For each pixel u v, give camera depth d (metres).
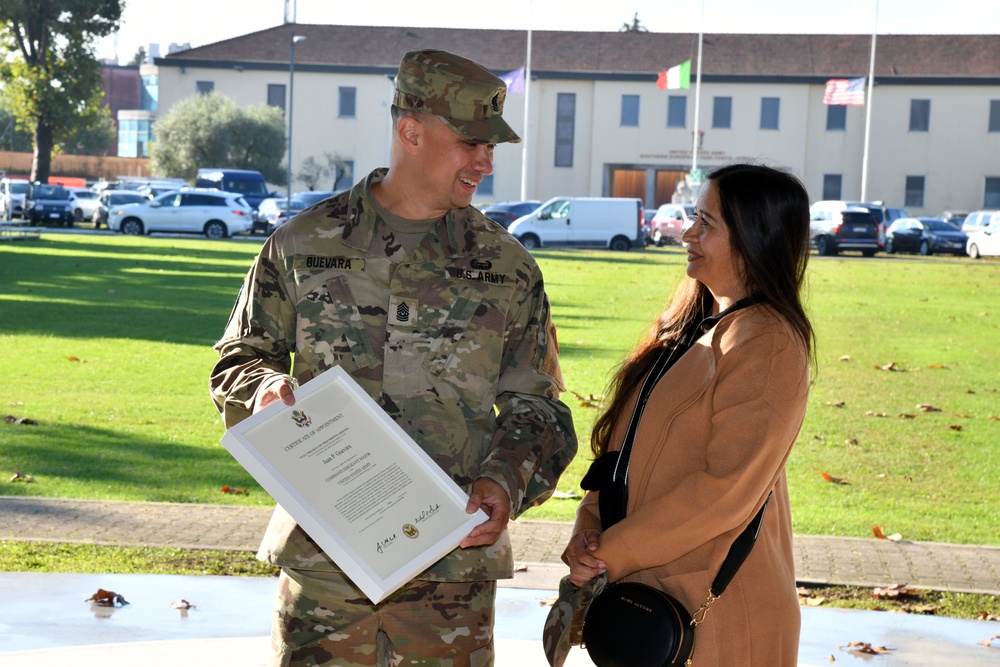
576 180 56.62
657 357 2.69
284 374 2.54
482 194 56.75
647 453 2.52
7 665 3.94
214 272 22.66
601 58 56.56
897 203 55.56
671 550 2.41
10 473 6.88
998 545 6.02
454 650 2.61
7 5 48.59
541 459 2.59
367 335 2.62
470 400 2.63
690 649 2.41
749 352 2.42
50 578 4.95
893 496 7.16
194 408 9.18
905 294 22.47
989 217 39.66
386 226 2.66
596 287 22.09
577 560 2.55
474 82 2.52
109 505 6.21
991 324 17.48
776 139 55.59
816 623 4.73
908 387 11.52
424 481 2.42
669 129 56.03
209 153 55.56
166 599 4.75
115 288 18.92
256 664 4.02
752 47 56.91
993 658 4.35
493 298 2.66
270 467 2.37
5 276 20.36
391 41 58.62
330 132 57.88
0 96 81.12
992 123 54.47
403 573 2.30
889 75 54.91
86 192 42.66
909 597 5.12
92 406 9.12
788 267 2.51
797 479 7.58
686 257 2.66
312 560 2.56
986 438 9.02
